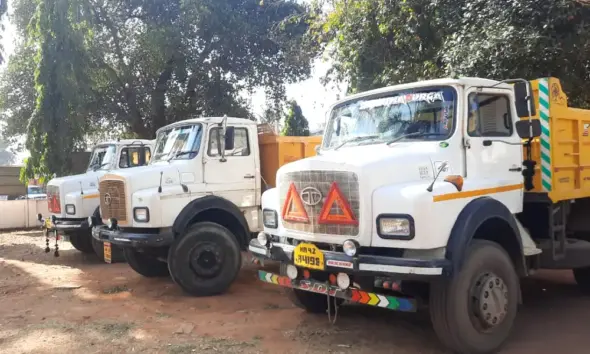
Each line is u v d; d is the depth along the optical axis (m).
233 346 5.21
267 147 8.63
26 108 21.61
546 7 8.97
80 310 6.82
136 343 5.42
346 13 12.12
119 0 19.47
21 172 15.41
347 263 4.57
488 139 5.34
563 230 6.10
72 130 15.71
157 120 21.28
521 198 5.59
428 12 10.91
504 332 4.93
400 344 5.20
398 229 4.48
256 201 8.38
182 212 7.48
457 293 4.58
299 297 6.16
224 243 7.66
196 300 7.27
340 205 4.75
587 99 10.27
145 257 8.83
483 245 4.86
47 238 11.43
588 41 8.93
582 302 6.81
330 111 6.35
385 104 5.76
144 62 20.52
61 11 15.02
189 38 20.36
